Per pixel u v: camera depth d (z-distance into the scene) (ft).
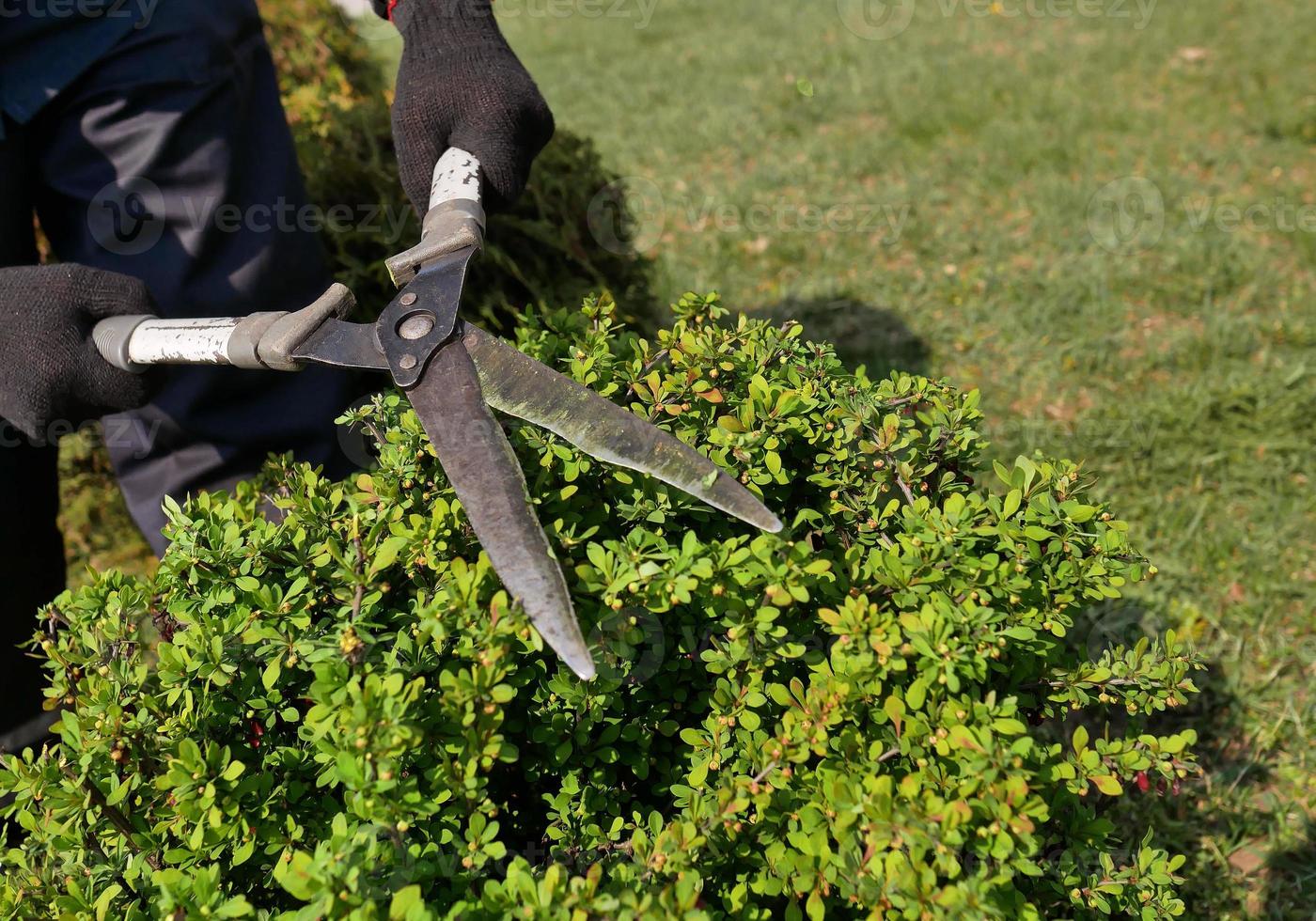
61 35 6.06
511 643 3.51
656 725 4.13
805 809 3.44
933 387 4.76
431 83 5.00
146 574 9.28
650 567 3.45
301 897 2.99
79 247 6.57
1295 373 10.75
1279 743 7.41
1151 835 4.06
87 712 3.74
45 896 3.79
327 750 3.31
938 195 15.88
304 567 3.99
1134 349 11.84
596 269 8.99
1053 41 23.49
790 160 18.12
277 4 15.20
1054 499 4.29
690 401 4.40
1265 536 9.03
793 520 4.50
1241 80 19.17
